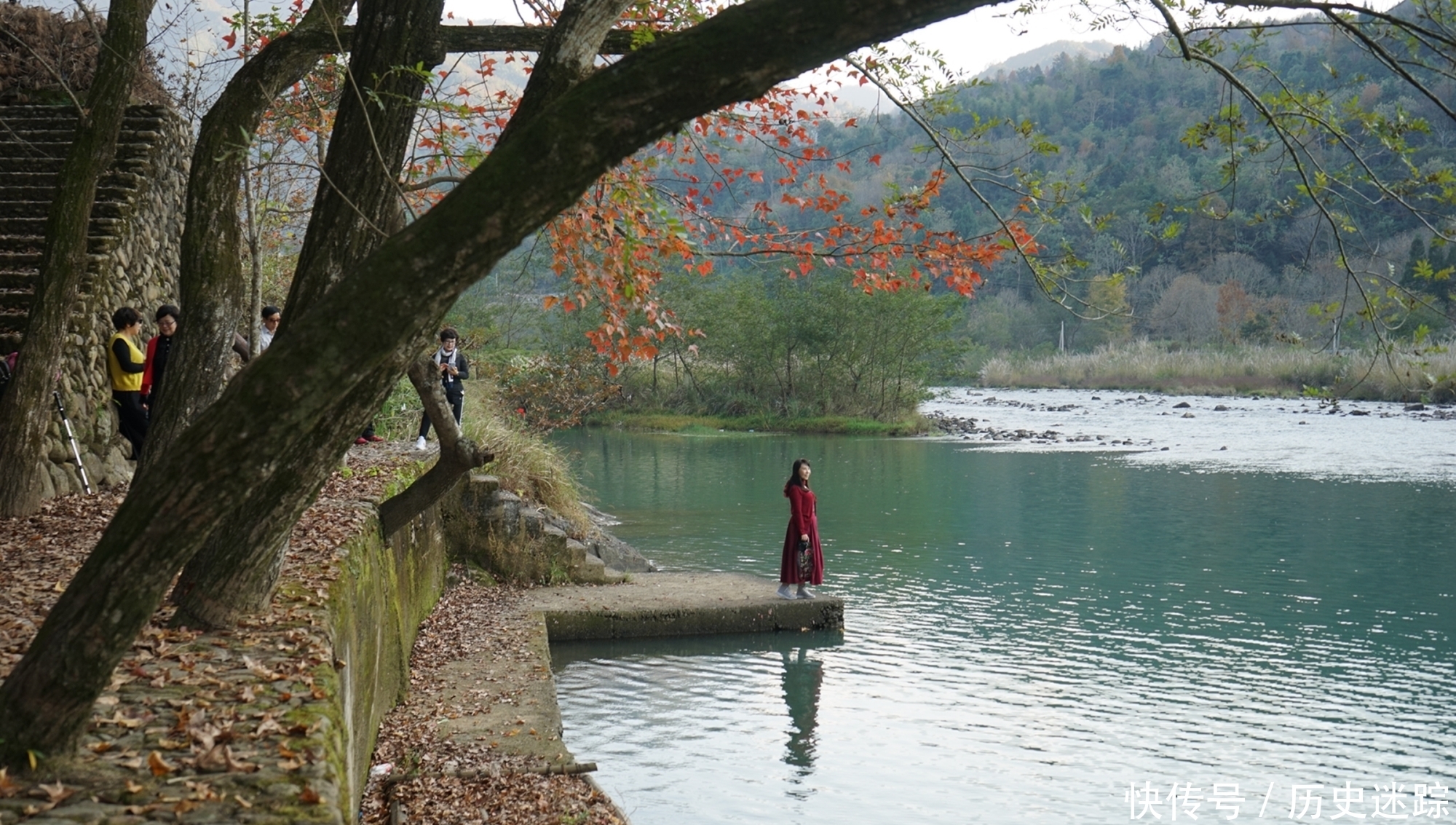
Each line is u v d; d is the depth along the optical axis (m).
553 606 12.66
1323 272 59.97
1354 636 13.06
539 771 7.28
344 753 4.39
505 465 16.06
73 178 9.52
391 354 3.44
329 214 5.48
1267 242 85.44
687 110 3.19
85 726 3.93
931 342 48.75
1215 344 74.19
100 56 9.47
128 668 5.03
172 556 3.62
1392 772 8.77
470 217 3.24
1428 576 16.53
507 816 6.54
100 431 11.73
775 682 10.93
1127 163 116.00
